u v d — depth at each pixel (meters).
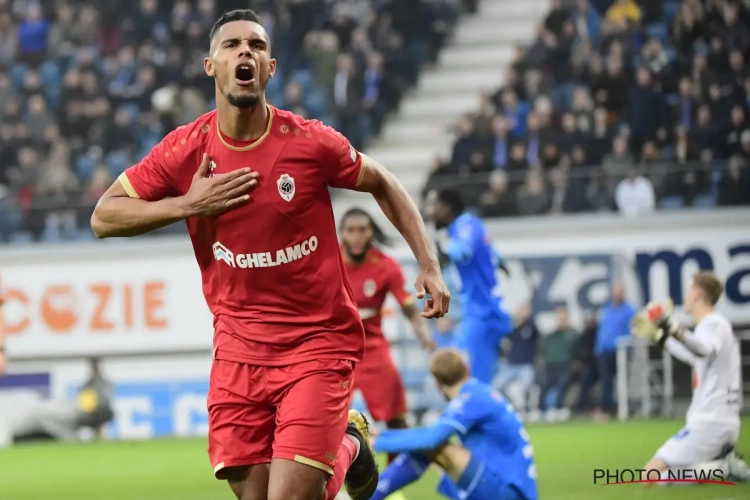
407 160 59.19
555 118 51.28
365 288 26.02
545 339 45.34
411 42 62.69
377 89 59.34
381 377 25.84
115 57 62.44
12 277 49.00
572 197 47.22
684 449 22.48
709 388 22.50
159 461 35.97
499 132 51.47
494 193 47.91
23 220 50.03
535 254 46.81
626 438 35.03
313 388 13.26
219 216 13.18
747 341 44.88
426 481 26.19
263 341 13.48
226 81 12.92
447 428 18.70
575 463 28.48
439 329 44.75
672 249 45.81
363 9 63.78
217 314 13.81
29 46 62.66
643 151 49.44
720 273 45.47
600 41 56.56
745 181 45.81
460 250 28.33
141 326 48.22
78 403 47.53
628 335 44.47
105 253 48.53
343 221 25.97
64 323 48.62
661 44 56.03
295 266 13.34
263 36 13.14
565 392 45.03
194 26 60.00
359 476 15.66
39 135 56.72
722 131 48.59
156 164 13.51
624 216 46.22
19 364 48.69
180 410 47.69
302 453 13.00
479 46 65.00
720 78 50.41
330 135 13.34
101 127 56.81
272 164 13.11
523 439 19.00
